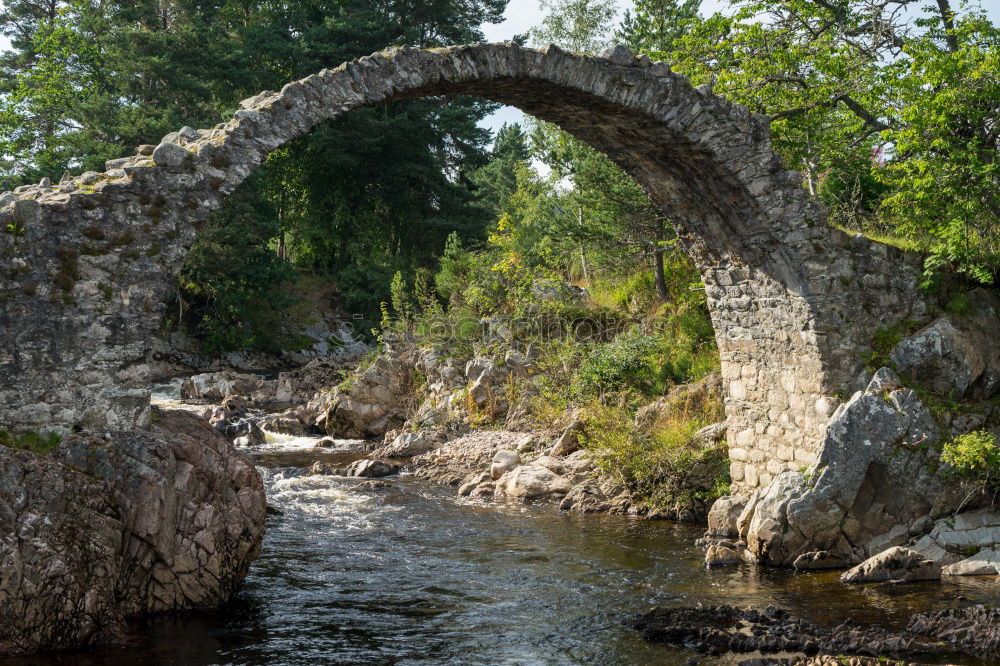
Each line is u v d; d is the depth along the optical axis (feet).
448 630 26.32
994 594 28.78
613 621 27.04
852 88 51.93
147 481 26.08
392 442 62.85
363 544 37.09
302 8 133.90
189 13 132.26
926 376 36.19
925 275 37.68
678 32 67.82
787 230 35.63
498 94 32.81
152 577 26.50
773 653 23.89
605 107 32.94
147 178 26.89
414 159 133.90
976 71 38.04
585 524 41.19
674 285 67.05
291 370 120.37
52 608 23.45
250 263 119.96
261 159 28.12
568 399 59.16
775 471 38.24
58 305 25.81
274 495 47.37
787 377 37.55
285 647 24.59
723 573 32.53
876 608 27.63
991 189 38.91
